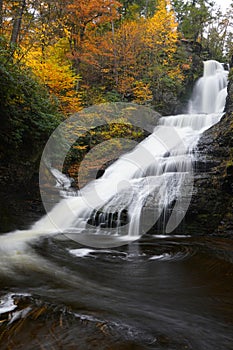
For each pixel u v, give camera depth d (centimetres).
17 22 1090
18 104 848
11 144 850
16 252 548
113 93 1697
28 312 288
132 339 249
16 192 905
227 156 925
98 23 1894
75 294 352
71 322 272
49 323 268
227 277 442
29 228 773
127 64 1853
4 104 748
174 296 366
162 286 401
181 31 3042
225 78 2138
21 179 930
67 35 1524
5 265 460
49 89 1281
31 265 470
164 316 304
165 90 1972
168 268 481
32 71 1121
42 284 382
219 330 279
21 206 869
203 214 789
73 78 1331
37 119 928
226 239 718
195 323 292
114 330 262
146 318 296
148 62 1984
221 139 1030
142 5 2742
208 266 494
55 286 378
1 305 301
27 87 866
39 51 1267
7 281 385
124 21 2094
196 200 805
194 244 656
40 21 1348
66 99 1305
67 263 494
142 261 520
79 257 536
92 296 350
